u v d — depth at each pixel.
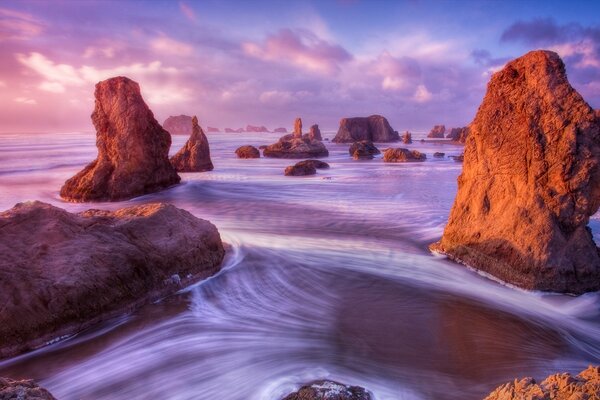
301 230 15.69
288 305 8.69
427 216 18.59
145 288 8.49
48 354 6.69
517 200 10.08
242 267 10.98
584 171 9.14
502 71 10.83
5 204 22.44
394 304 8.78
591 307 8.62
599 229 14.99
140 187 25.06
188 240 9.79
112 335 7.31
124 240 8.67
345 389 5.30
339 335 7.38
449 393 5.75
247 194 25.95
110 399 5.77
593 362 6.71
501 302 8.91
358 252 12.61
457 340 7.25
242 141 119.00
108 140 24.41
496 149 10.71
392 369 6.29
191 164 40.00
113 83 24.95
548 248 9.22
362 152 58.25
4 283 6.69
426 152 68.88
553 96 9.70
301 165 37.16
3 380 3.98
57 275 7.22
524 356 6.81
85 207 21.81
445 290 9.60
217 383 6.04
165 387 6.02
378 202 22.67
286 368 6.34
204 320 7.93
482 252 10.59
